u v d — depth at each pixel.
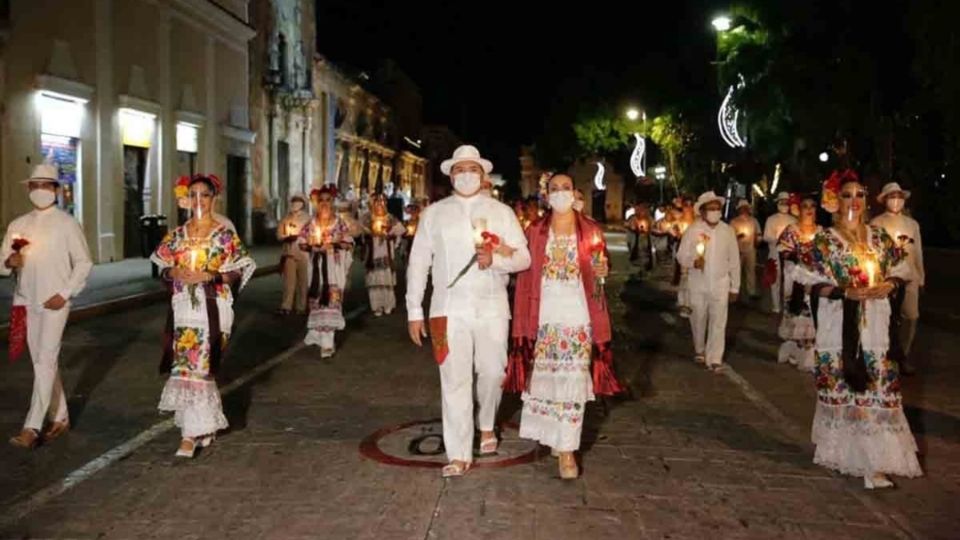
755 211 31.77
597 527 5.56
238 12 31.33
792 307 6.74
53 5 20.08
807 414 8.62
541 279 6.55
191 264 6.97
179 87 26.64
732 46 25.73
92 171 22.03
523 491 6.23
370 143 52.22
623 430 7.95
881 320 6.31
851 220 6.43
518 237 6.59
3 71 18.52
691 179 41.53
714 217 10.85
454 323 6.54
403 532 5.46
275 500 6.04
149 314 15.55
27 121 19.33
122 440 7.52
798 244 6.70
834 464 6.52
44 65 19.83
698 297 11.02
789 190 28.00
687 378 10.40
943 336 13.87
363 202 39.72
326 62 41.72
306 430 7.88
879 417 6.32
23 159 19.22
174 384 7.00
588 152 56.66
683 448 7.36
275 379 10.16
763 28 24.39
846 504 6.02
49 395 7.38
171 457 7.03
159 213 25.41
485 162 6.63
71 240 7.36
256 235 33.88
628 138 53.56
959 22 15.62
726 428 8.05
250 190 32.88
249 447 7.33
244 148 32.12
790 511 5.87
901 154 20.64
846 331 6.35
